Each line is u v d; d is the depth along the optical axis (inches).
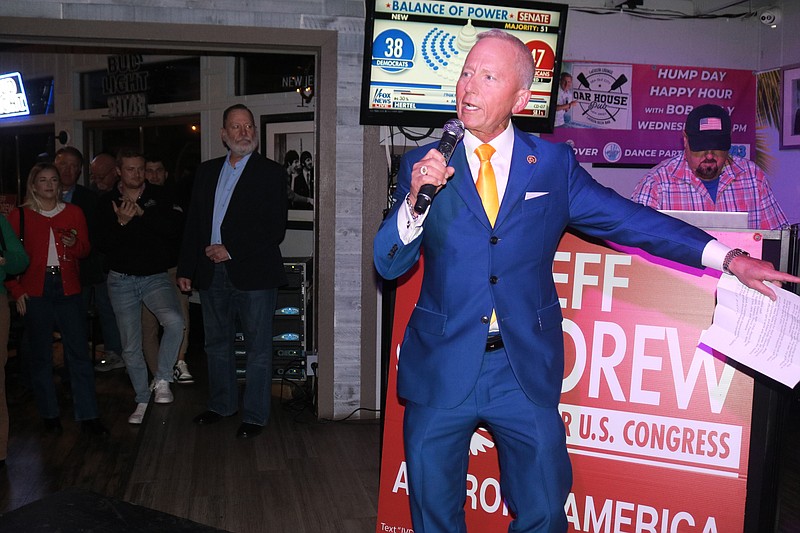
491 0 158.2
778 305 73.7
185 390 204.2
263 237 161.3
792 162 188.5
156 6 155.3
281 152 241.1
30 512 56.6
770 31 185.2
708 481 84.1
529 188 73.0
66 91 316.2
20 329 206.8
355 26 164.9
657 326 86.0
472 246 73.1
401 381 78.3
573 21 178.5
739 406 83.0
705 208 167.8
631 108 183.3
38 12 152.1
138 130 295.1
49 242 158.2
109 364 228.8
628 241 75.9
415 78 160.7
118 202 177.0
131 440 164.1
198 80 265.0
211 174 167.2
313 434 164.9
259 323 163.0
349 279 171.9
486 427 82.0
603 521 88.2
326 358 173.0
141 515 56.7
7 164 355.9
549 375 74.0
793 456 152.3
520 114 168.2
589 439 88.5
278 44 162.6
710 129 158.9
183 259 171.0
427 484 75.9
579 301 89.1
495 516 93.3
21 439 164.2
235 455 151.8
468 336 73.4
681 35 183.5
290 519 121.6
